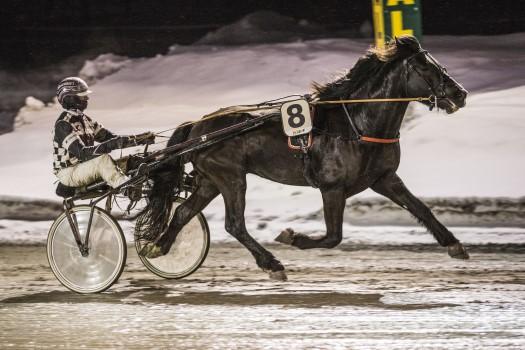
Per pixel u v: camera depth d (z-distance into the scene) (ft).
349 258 40.19
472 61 75.77
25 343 28.19
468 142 53.52
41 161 59.62
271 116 34.99
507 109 58.49
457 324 29.14
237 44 86.94
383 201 46.14
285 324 29.63
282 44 83.41
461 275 36.47
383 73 34.06
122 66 84.02
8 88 82.38
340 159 33.99
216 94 73.05
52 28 94.22
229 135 35.37
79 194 35.96
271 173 35.55
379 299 32.68
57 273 35.50
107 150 35.01
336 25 90.68
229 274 37.88
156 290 35.29
